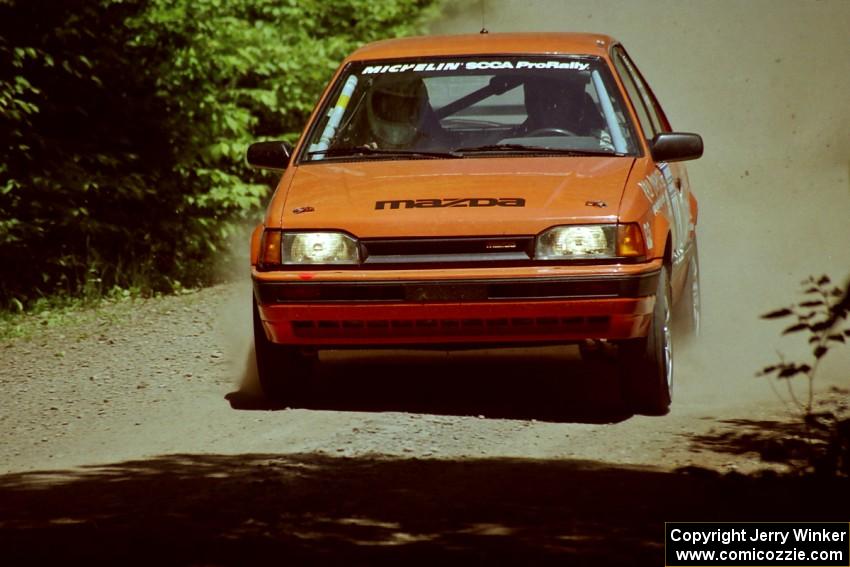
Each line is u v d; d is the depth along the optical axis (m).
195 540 14.12
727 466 17.17
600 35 24.45
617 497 15.71
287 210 20.52
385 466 17.30
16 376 25.27
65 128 35.97
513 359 24.83
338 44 42.72
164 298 35.06
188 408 21.81
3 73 33.22
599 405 21.16
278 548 13.77
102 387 23.95
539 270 19.48
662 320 20.14
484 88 22.47
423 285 19.61
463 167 21.09
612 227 19.56
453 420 20.12
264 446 18.91
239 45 38.34
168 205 37.69
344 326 20.05
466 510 15.20
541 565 13.22
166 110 37.19
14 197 33.47
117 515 15.33
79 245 35.75
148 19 35.91
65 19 34.41
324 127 22.64
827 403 20.91
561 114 22.02
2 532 14.70
